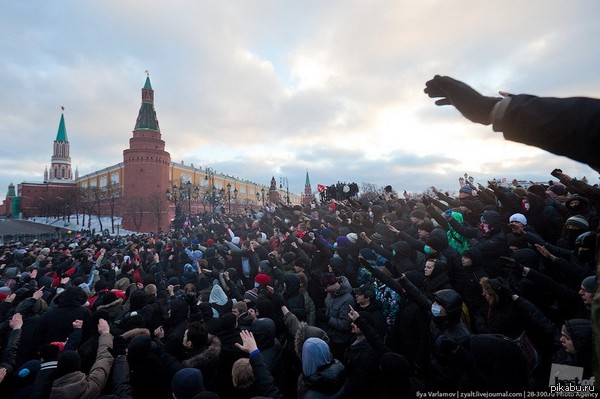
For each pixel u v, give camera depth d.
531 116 0.81
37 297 6.57
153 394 4.00
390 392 3.06
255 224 12.52
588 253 4.00
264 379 3.58
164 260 12.05
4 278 10.44
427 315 4.35
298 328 4.31
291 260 7.74
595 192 3.62
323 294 6.41
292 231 9.22
